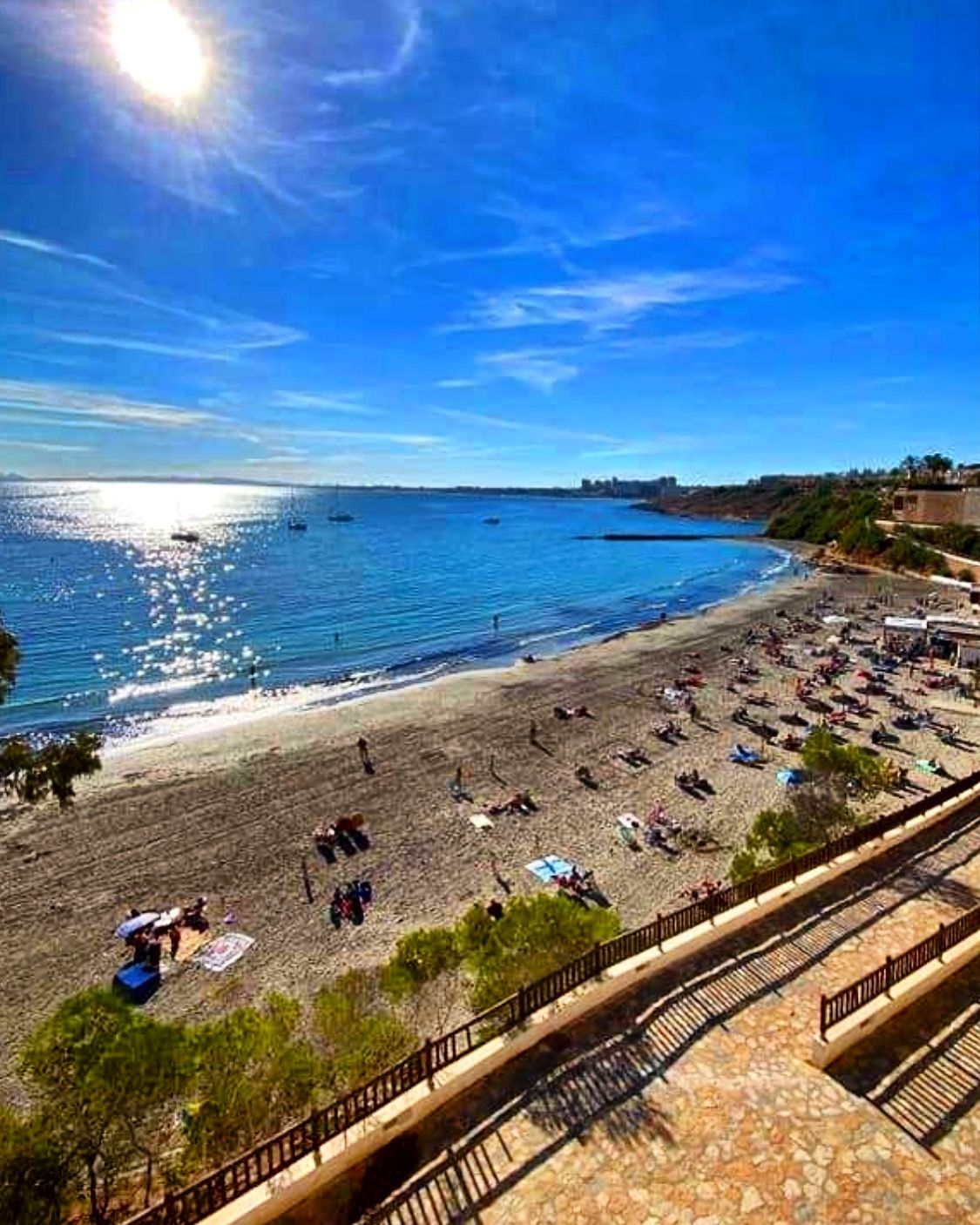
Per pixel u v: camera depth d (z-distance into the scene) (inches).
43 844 963.3
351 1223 303.6
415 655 2144.4
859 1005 406.0
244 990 695.1
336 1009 473.7
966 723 1437.0
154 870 907.4
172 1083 342.3
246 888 869.8
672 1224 296.5
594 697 1641.2
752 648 2097.7
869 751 1261.1
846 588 3161.9
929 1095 363.6
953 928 466.0
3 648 383.2
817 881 586.9
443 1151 335.3
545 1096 366.0
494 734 1395.2
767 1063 386.6
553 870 900.0
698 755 1295.5
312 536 6038.4
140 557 4259.4
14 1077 576.4
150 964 725.3
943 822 713.0
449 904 840.9
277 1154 324.5
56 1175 312.7
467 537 6215.6
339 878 891.4
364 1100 346.3
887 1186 312.8
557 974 426.6
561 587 3444.9
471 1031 442.0
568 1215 301.0
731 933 517.3
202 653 2140.7
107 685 1801.2
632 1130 343.9
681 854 951.0
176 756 1284.4
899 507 4382.4
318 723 1470.2
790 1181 315.0
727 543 5654.5
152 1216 289.1
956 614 2428.6
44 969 724.7
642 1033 411.8
